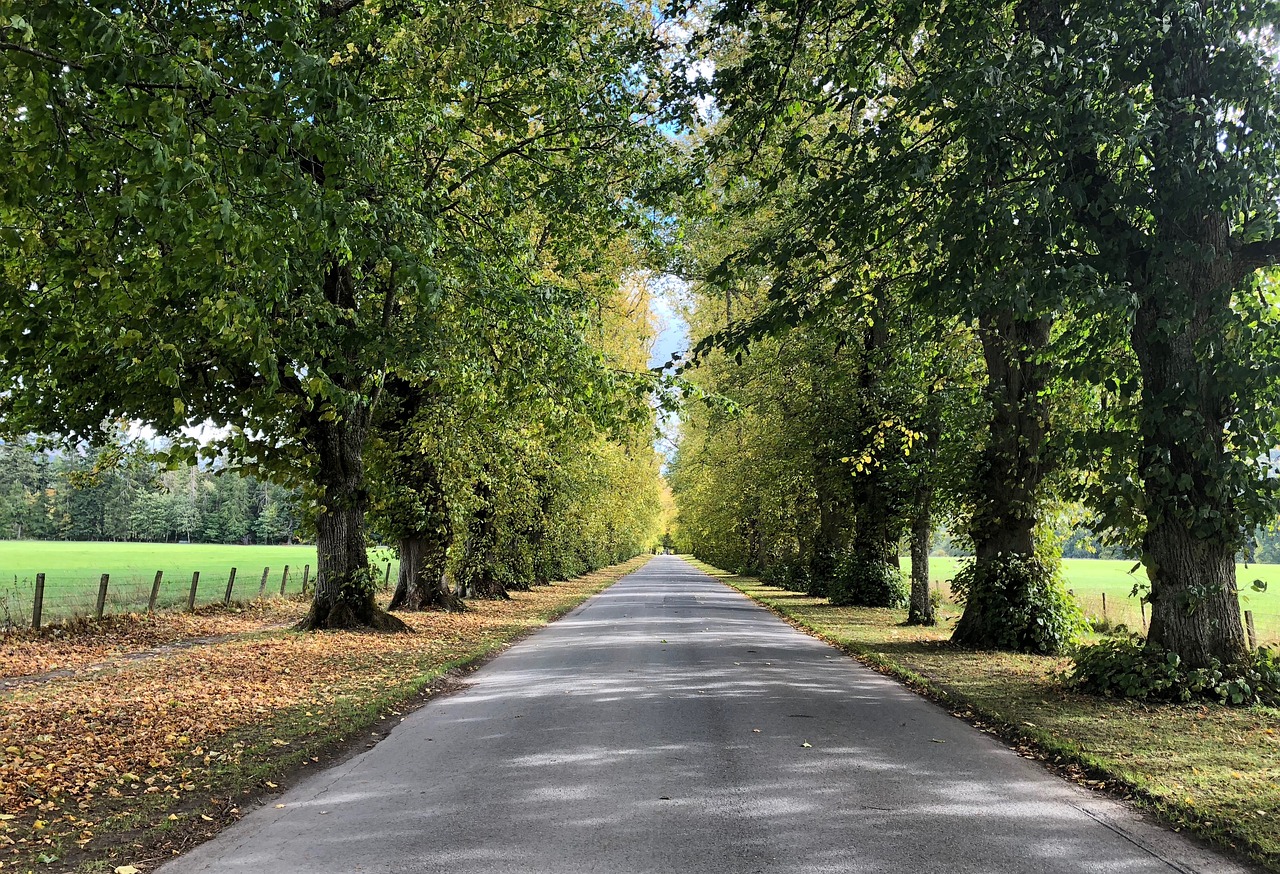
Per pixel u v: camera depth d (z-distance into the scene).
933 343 15.30
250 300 7.24
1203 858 4.40
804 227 10.06
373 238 7.70
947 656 12.68
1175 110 8.05
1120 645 9.35
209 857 4.46
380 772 6.23
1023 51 7.94
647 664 11.87
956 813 5.15
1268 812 4.99
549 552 35.47
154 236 6.41
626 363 30.75
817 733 7.41
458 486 19.41
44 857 4.42
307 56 5.64
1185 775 5.80
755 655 13.01
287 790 5.80
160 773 6.12
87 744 6.99
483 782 5.88
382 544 22.39
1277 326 7.91
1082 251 8.56
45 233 7.52
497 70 12.35
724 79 10.28
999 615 13.55
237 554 68.75
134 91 5.81
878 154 8.92
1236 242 8.80
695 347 10.38
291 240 6.82
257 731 7.48
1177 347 8.66
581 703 8.88
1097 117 7.75
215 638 15.69
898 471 19.02
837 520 28.48
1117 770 5.93
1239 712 8.01
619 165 13.74
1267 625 20.23
